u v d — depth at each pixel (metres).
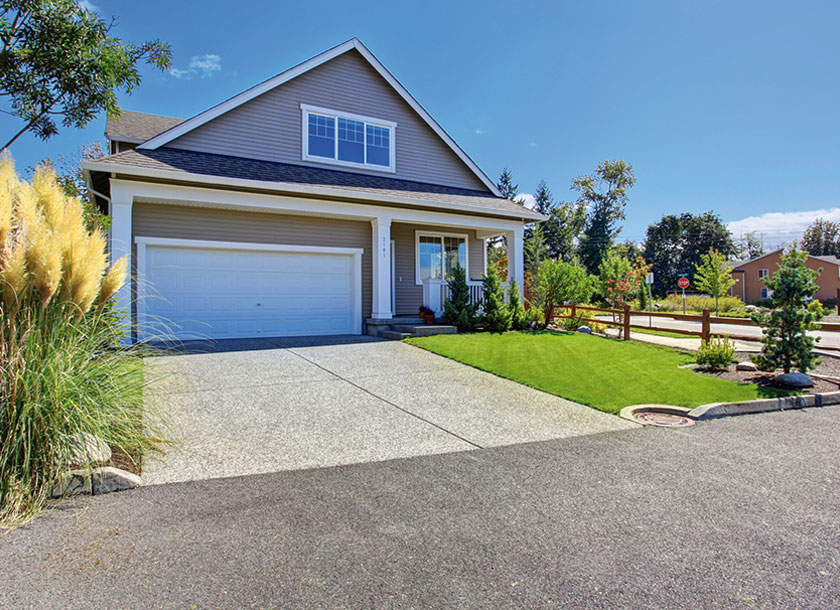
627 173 46.12
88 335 4.05
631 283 28.08
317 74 13.13
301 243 12.12
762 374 8.19
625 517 3.12
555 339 11.67
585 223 47.59
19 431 3.19
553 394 6.82
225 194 10.27
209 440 4.58
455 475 3.86
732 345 9.30
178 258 10.81
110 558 2.51
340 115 13.40
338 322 12.67
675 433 5.18
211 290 11.14
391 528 2.92
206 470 3.84
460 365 8.55
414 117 14.66
